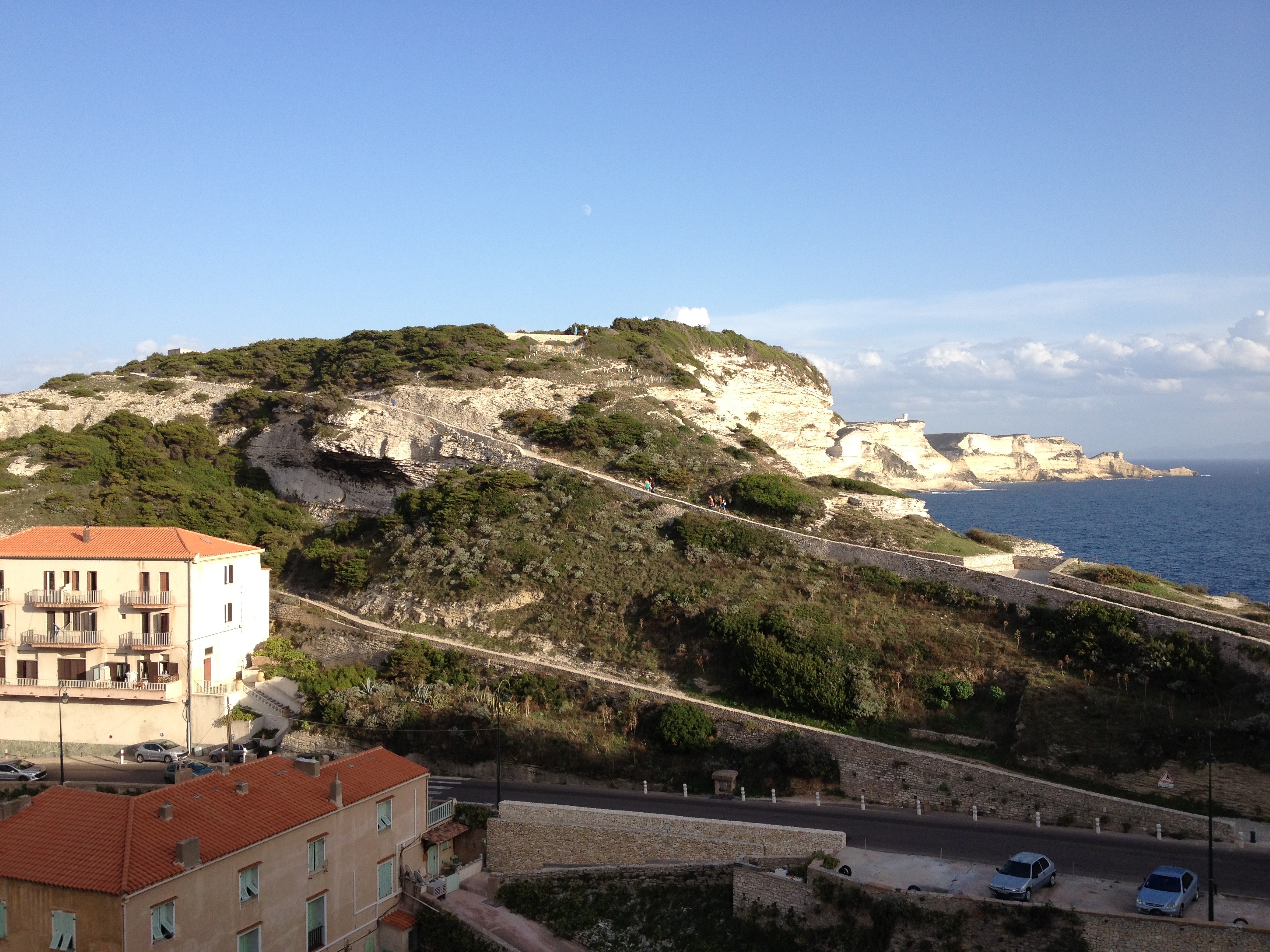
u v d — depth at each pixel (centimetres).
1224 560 14700
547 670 5853
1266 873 3494
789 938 3562
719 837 4050
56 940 3161
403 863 4294
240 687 6247
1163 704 4675
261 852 3584
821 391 14800
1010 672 5169
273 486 9794
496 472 8062
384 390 10131
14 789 5159
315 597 7712
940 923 3231
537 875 4253
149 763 5747
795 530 7100
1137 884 3425
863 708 5075
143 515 8488
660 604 6175
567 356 11262
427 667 6025
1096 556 15062
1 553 6200
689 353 12569
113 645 6081
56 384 11762
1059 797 4206
